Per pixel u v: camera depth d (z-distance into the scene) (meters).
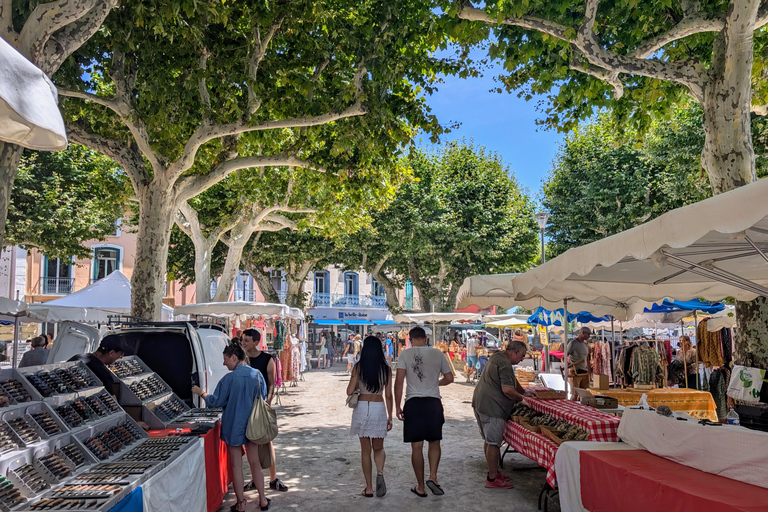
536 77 10.78
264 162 12.81
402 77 11.54
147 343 7.66
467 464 7.96
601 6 9.44
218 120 11.24
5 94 2.28
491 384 6.89
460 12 8.98
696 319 13.68
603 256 4.40
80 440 4.41
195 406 7.43
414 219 26.84
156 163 11.26
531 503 6.08
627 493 4.38
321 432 10.57
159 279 11.45
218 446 5.93
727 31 7.77
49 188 19.47
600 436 5.77
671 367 16.06
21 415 4.19
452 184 28.75
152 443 4.80
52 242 19.80
